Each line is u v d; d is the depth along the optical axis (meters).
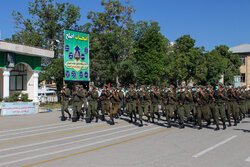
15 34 32.09
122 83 35.06
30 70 21.44
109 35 28.75
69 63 21.72
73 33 21.95
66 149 7.53
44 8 32.75
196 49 39.56
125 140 8.79
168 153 6.90
